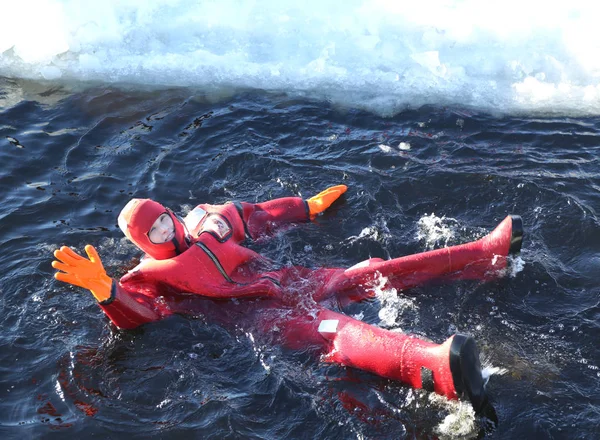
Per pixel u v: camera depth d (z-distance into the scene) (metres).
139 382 4.84
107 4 10.19
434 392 4.49
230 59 9.76
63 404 4.67
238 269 5.79
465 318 5.24
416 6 9.84
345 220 6.60
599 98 8.58
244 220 6.21
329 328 5.00
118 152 7.89
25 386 4.83
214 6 10.23
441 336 5.09
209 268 5.53
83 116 8.67
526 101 8.61
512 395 4.52
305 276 5.74
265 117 8.50
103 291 5.00
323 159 7.62
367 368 4.75
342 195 6.98
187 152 7.88
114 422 4.51
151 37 10.19
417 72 9.24
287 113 8.57
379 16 9.78
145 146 8.00
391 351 4.62
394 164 7.43
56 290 5.77
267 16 10.10
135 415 4.57
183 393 4.73
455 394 4.37
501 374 4.69
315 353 5.01
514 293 5.46
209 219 5.82
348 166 7.46
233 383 4.81
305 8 10.09
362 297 5.52
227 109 8.73
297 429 4.41
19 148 7.95
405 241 6.28
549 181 6.93
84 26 10.08
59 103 8.97
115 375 4.90
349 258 6.13
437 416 4.41
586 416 4.36
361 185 7.11
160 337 5.23
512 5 9.66
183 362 5.00
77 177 7.46
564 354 4.86
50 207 6.95
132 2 10.24
